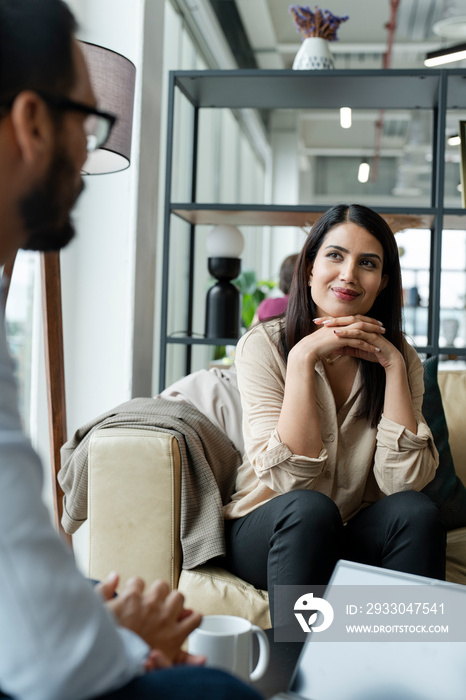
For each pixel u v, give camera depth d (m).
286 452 1.53
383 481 1.62
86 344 2.76
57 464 2.08
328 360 1.69
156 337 4.16
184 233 4.89
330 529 1.39
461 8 4.77
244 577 1.61
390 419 1.61
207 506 1.67
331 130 11.06
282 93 2.91
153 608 0.74
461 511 2.06
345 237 1.64
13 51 0.61
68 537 2.02
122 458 1.69
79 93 0.66
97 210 2.76
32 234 0.67
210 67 6.03
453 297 9.50
